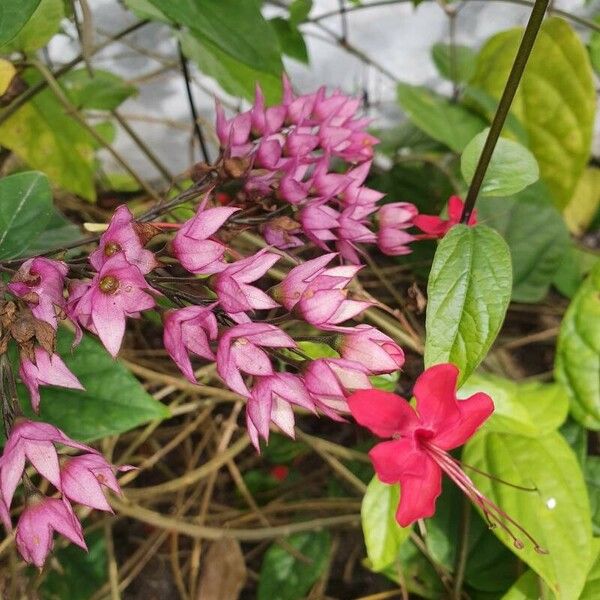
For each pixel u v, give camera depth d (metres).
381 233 0.18
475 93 0.27
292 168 0.16
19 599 0.22
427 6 0.30
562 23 0.26
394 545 0.19
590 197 0.31
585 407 0.22
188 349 0.13
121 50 0.29
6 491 0.13
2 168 0.26
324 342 0.14
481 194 0.18
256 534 0.23
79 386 0.13
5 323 0.13
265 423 0.14
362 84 0.32
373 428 0.14
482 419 0.15
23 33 0.21
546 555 0.18
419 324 0.25
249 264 0.14
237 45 0.17
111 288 0.13
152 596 0.25
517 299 0.26
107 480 0.14
